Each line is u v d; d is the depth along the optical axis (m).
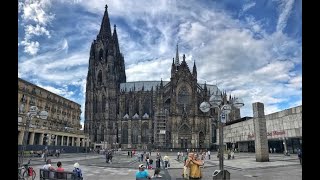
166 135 148.75
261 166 42.03
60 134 109.38
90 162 65.50
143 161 73.50
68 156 92.69
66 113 129.12
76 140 128.50
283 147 82.62
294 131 75.88
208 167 47.09
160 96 154.00
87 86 171.88
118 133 163.25
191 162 27.38
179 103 152.00
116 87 171.50
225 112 24.64
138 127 160.00
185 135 148.12
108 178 33.88
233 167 42.72
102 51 176.75
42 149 89.25
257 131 52.59
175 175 35.44
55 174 19.48
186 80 153.50
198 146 147.00
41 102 103.88
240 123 114.50
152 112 160.50
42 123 103.50
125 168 49.53
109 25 181.00
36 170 41.31
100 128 165.25
